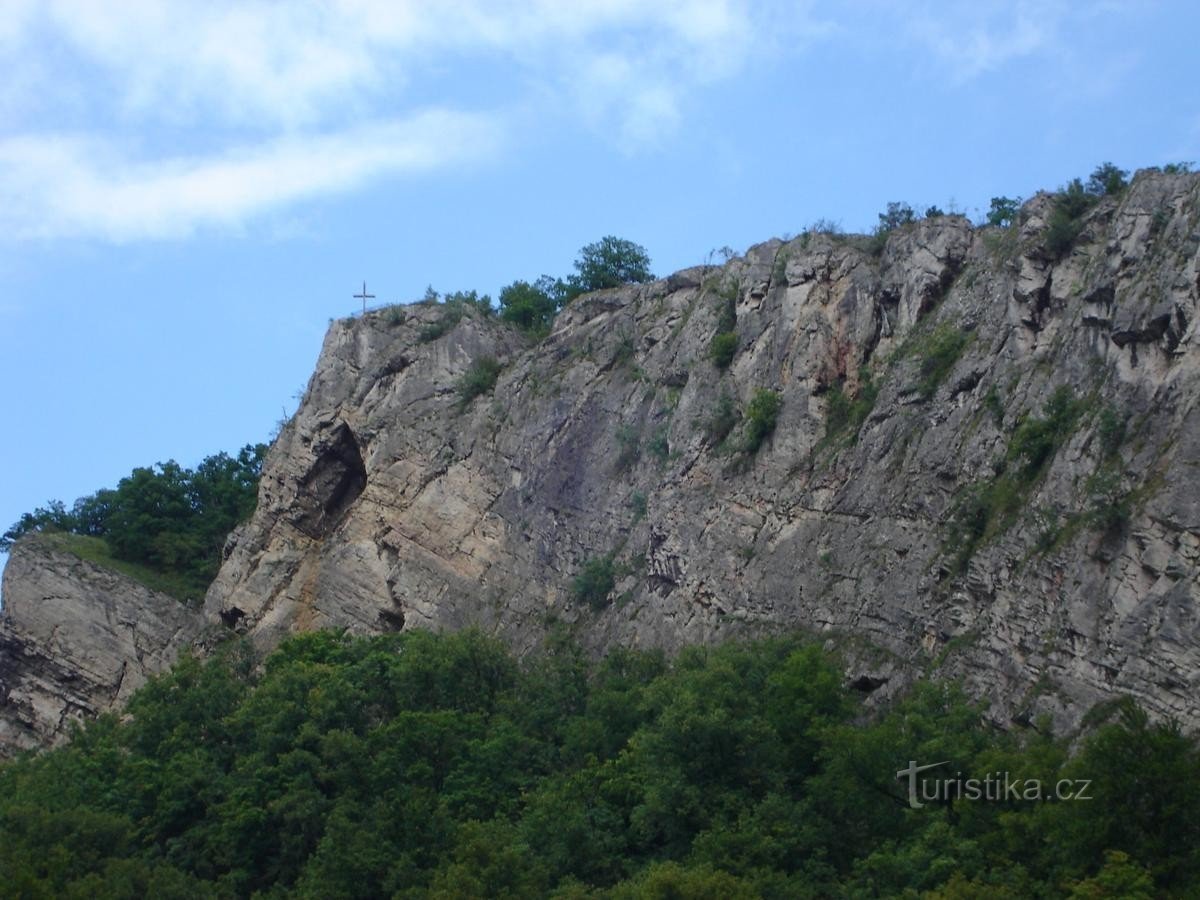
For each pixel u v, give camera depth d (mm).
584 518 84812
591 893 57656
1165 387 61281
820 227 82625
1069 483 62906
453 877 58312
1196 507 57531
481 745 69625
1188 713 55469
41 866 65062
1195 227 62656
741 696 64875
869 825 59125
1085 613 59719
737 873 57250
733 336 82438
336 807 67250
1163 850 50969
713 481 78688
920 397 71938
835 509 72688
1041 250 69625
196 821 71562
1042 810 54031
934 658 65000
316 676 78000
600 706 70312
